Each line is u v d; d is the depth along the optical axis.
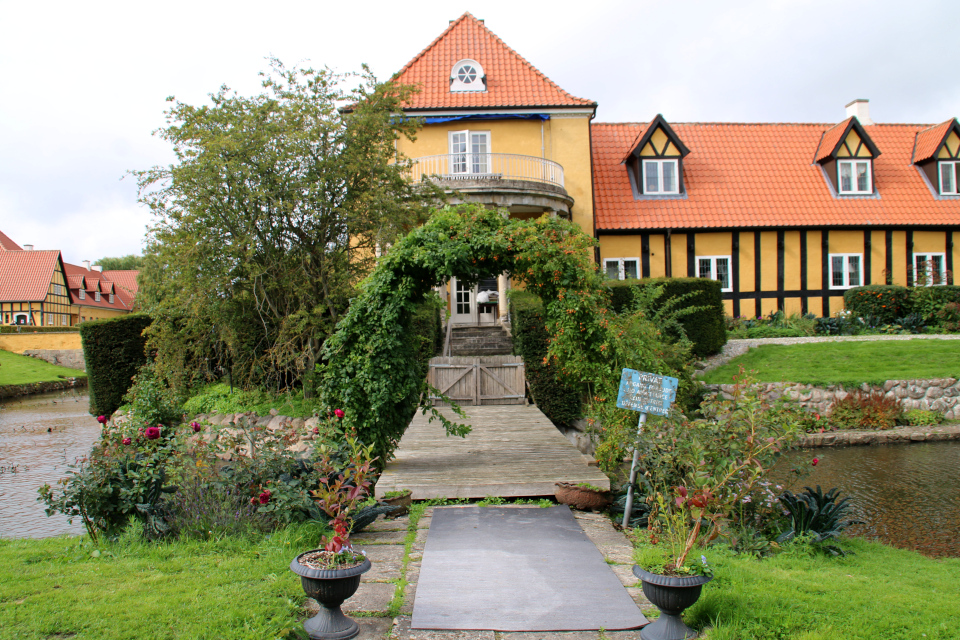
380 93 13.62
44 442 15.29
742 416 5.97
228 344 14.04
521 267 7.94
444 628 4.02
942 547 7.04
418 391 8.61
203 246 12.54
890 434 13.29
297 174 12.94
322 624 3.93
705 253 21.22
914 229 21.83
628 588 4.70
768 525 6.67
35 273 48.66
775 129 24.20
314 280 13.68
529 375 14.33
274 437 6.41
